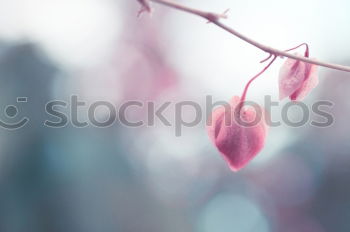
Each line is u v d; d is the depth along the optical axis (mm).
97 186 5199
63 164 5121
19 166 5004
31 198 4988
